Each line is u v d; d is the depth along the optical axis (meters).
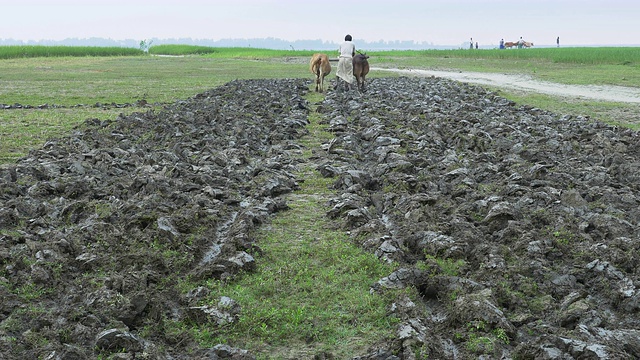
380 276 6.39
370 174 10.41
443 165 10.82
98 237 7.20
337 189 9.94
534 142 13.02
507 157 11.45
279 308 5.77
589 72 37.00
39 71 38.06
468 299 5.46
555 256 6.77
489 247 6.82
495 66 46.94
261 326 5.41
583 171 10.32
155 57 68.69
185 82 30.31
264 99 20.77
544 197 8.48
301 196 9.60
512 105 20.94
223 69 42.09
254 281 6.31
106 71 38.75
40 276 6.02
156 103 20.91
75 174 9.99
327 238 7.59
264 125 15.66
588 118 16.98
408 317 5.45
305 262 6.80
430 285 6.01
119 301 5.48
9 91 24.98
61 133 14.64
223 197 9.01
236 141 13.12
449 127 14.94
